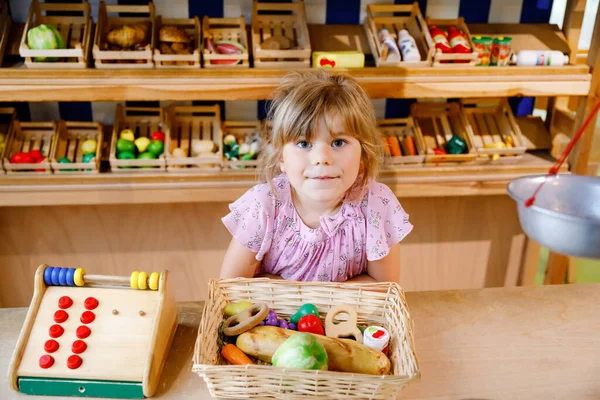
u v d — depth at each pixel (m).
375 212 1.33
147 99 1.82
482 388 1.04
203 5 2.11
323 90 1.14
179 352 1.11
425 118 2.23
